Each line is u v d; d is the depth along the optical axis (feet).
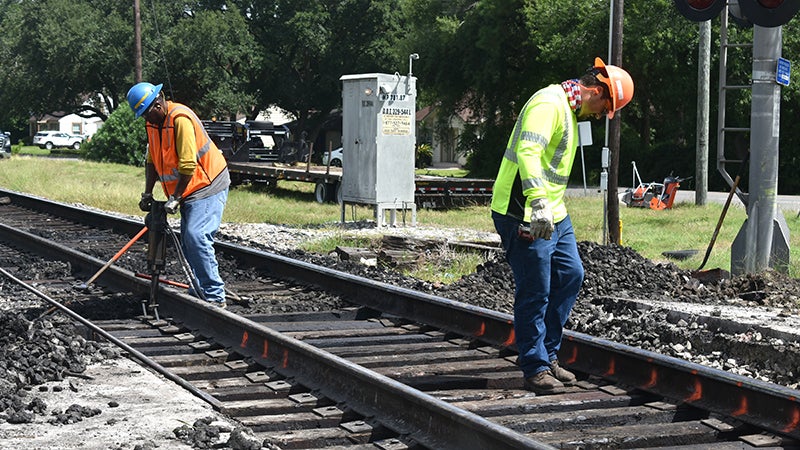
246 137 134.31
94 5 272.10
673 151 172.04
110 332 30.58
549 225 21.76
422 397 19.72
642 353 23.39
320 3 259.60
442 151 273.54
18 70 272.51
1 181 113.50
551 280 23.80
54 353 24.84
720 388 21.44
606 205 62.59
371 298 35.09
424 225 73.46
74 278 41.81
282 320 33.19
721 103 45.47
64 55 257.14
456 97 195.83
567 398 22.70
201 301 31.17
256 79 271.69
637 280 40.63
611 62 63.77
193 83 260.42
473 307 29.84
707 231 71.51
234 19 254.68
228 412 21.47
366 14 261.65
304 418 21.17
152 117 31.45
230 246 46.96
